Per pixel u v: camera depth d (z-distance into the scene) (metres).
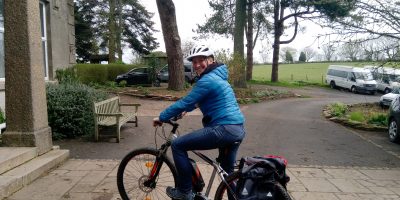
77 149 7.36
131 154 4.18
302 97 27.41
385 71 13.11
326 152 7.92
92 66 24.66
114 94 18.58
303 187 5.30
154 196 4.24
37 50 6.02
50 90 8.37
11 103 5.86
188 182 3.69
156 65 25.25
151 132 9.40
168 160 3.99
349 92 36.50
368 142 9.29
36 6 6.02
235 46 25.02
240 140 3.61
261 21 35.06
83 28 41.81
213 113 3.56
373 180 5.78
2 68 9.39
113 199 4.51
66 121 8.28
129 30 46.19
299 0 30.55
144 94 17.55
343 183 5.57
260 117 13.30
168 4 18.55
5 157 5.20
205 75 3.60
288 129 10.84
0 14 9.34
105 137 8.36
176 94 17.48
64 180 5.23
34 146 5.89
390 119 9.58
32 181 5.13
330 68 40.72
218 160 3.75
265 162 3.26
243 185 3.33
